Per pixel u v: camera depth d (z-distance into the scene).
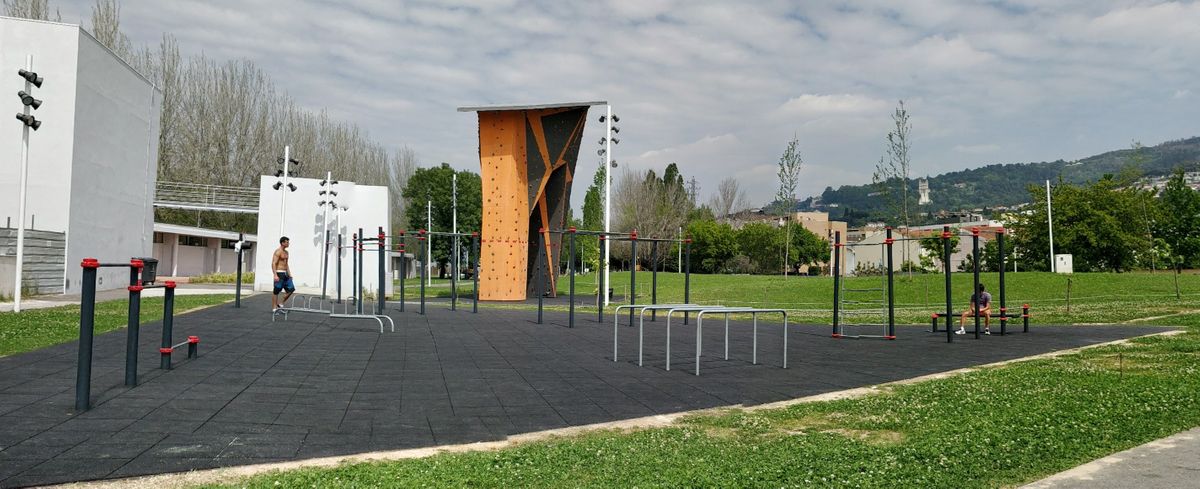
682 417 7.92
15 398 7.99
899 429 7.13
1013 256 57.66
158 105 36.41
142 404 7.89
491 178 33.56
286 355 12.26
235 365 10.91
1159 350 13.34
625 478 5.27
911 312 28.25
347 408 8.09
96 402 7.93
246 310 20.73
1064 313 24.81
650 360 12.83
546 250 36.59
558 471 5.46
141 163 34.31
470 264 82.00
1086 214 52.59
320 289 33.75
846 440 6.57
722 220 85.56
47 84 26.97
